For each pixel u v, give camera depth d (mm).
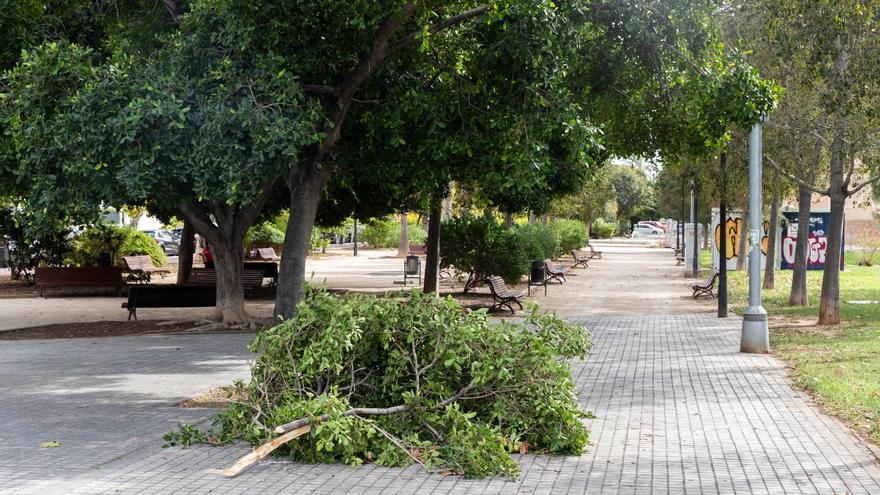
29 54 12016
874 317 20547
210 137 10836
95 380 11781
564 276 36844
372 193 22594
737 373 12328
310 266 44000
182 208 18328
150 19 15664
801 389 10977
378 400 8109
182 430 8102
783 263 37188
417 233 65062
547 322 8320
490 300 24891
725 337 16812
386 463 7301
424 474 7023
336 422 7148
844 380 11367
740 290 30031
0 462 7324
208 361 13570
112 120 10734
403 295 8500
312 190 13680
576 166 18344
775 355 14234
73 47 11945
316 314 8180
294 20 12211
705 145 14750
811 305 24016
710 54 13352
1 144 14312
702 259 52469
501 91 12508
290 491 6508
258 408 7824
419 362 8125
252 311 22469
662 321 19891
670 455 7594
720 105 13164
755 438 8227
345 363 7977
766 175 20984
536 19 11719
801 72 17391
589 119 12727
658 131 15750
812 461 7355
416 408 7621
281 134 10766
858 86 15766
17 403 10109
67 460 7395
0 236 30547
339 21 12258
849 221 63219
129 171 10758
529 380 7875
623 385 11297
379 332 8078
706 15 13312
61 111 11852
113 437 8312
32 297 26672
